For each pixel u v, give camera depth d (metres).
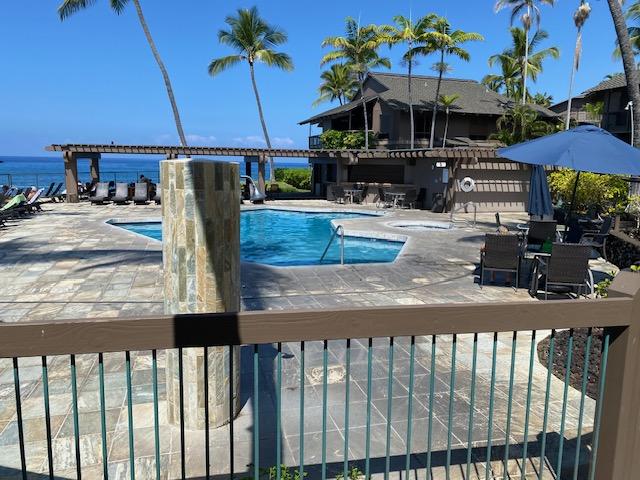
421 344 5.06
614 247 6.82
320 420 3.56
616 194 14.27
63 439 3.27
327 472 2.93
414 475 2.91
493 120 30.12
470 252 10.71
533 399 3.88
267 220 18.91
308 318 1.78
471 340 5.20
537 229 8.26
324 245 14.23
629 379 2.10
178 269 3.23
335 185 23.77
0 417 3.54
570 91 26.97
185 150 21.52
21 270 8.38
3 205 16.22
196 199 3.17
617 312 2.05
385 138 29.77
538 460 3.07
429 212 19.89
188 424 3.40
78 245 10.79
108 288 7.25
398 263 9.48
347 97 37.56
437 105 27.77
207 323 1.70
